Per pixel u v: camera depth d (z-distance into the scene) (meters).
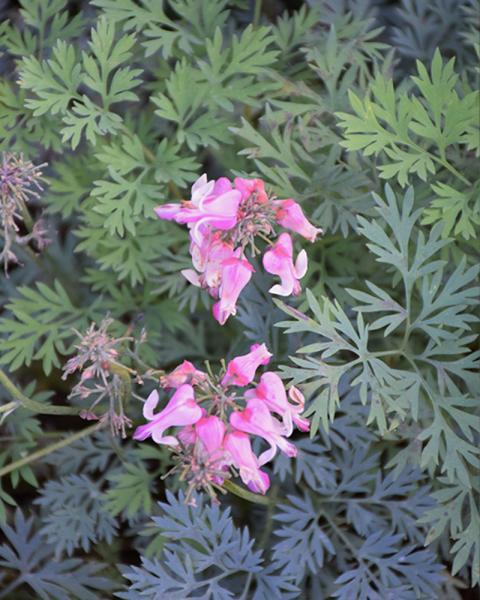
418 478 0.50
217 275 0.44
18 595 0.52
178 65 0.51
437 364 0.47
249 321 0.51
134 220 0.50
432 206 0.48
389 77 0.53
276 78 0.52
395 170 0.47
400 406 0.46
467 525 0.51
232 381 0.43
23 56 0.53
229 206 0.43
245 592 0.48
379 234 0.46
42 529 0.50
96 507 0.51
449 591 0.51
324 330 0.46
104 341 0.43
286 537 0.53
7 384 0.46
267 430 0.42
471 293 0.47
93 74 0.50
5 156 0.46
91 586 0.52
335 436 0.51
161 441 0.42
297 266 0.44
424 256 0.47
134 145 0.51
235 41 0.51
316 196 0.52
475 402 0.47
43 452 0.51
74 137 0.49
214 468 0.41
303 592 0.51
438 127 0.48
